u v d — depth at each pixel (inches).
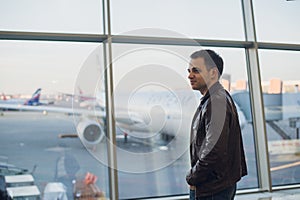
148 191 105.0
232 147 57.7
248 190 114.6
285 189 115.9
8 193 94.0
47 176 98.3
